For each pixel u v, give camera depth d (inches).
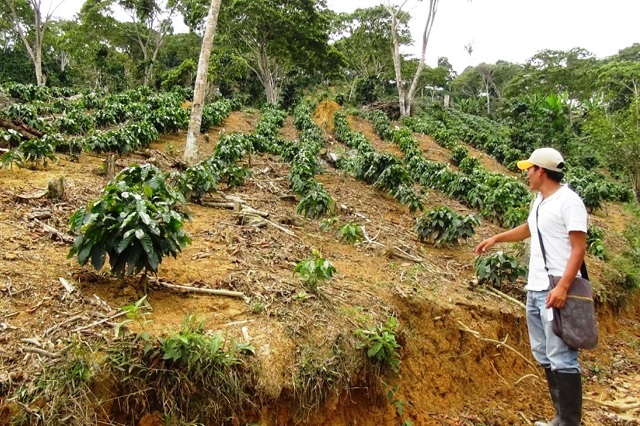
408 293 194.5
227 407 116.6
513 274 225.5
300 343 137.8
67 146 358.9
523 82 1659.7
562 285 125.8
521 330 214.7
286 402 127.2
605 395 197.9
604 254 351.3
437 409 164.7
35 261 152.8
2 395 99.3
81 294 135.6
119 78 1437.0
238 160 433.4
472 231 277.3
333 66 1304.1
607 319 280.2
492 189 457.1
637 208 608.4
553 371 133.5
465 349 189.6
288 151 486.9
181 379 113.0
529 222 141.9
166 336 121.2
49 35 1542.8
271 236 226.5
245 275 169.0
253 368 122.7
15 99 673.6
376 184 398.9
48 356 107.7
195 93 398.0
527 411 176.9
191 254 186.1
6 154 269.9
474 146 980.6
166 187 177.5
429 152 821.9
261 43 1200.8
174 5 1354.6
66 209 213.5
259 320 141.6
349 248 245.1
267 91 1253.7
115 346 113.6
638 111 697.6
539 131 961.5
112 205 136.4
